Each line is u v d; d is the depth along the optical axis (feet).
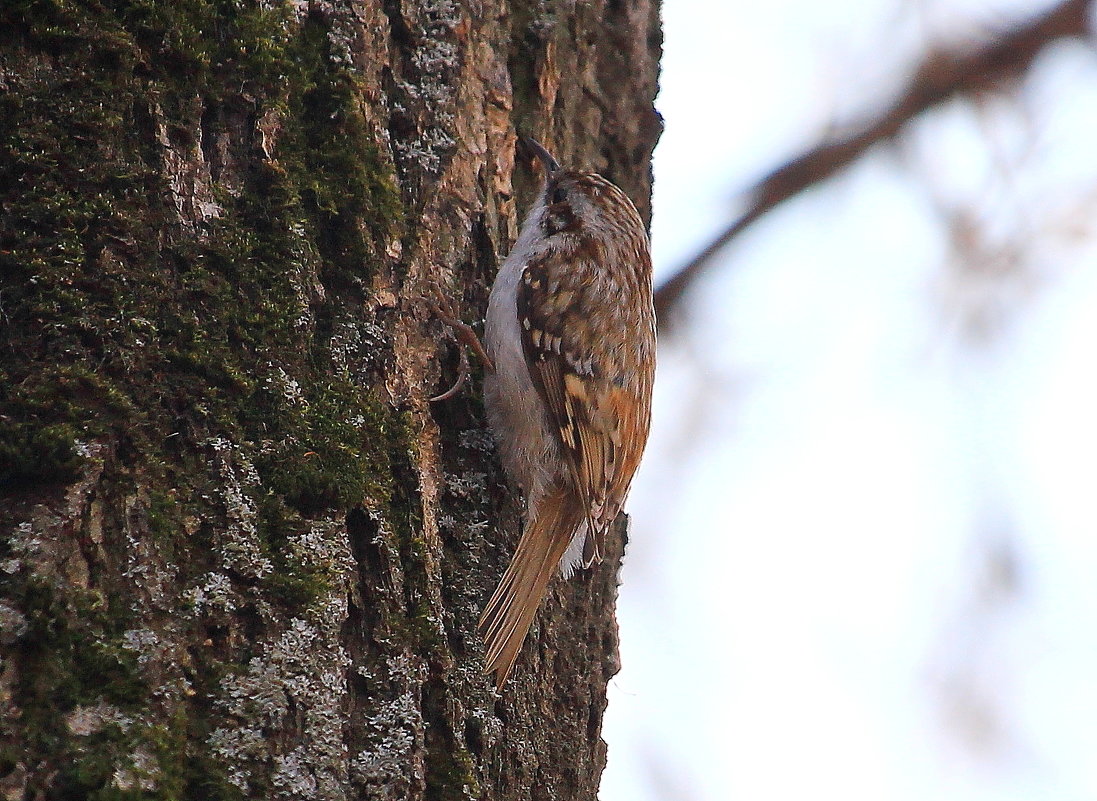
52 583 13.65
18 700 13.17
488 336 20.07
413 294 18.57
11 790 12.77
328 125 17.67
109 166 15.44
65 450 14.14
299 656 14.73
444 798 16.11
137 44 15.89
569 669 20.76
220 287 15.85
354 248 17.44
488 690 17.76
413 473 17.19
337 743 14.75
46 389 14.43
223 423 15.25
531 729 19.10
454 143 19.71
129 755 13.33
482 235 20.38
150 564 14.26
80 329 14.79
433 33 19.71
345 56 17.95
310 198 17.12
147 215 15.55
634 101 24.49
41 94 15.35
